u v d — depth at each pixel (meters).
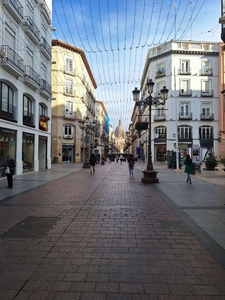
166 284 3.03
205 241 4.47
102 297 2.74
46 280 3.11
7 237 4.68
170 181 13.74
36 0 20.59
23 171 18.88
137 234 4.87
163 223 5.61
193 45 40.00
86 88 47.09
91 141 54.28
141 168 26.83
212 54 39.78
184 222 5.67
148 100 13.72
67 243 4.38
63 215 6.30
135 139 74.44
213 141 39.41
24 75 18.05
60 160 37.38
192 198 8.63
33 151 20.88
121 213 6.51
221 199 8.46
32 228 5.23
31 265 3.53
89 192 9.93
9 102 16.86
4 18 15.59
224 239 4.58
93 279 3.14
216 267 3.48
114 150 111.88
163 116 40.03
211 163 22.39
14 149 17.36
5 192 9.92
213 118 39.44
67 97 38.62
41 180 14.33
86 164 26.22
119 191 10.19
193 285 3.01
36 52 21.06
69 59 38.94
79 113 40.72
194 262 3.63
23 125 18.48
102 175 17.78
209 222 5.68
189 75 39.59
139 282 3.07
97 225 5.45
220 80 39.53
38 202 7.92
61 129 37.75
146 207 7.22
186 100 39.47
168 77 39.84
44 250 4.06
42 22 22.69
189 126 39.50
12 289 2.91
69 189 10.76
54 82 37.06
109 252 3.99
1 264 3.57
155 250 4.07
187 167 12.84
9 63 15.30
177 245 4.30
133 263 3.59
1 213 6.50
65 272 3.32
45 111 24.47
